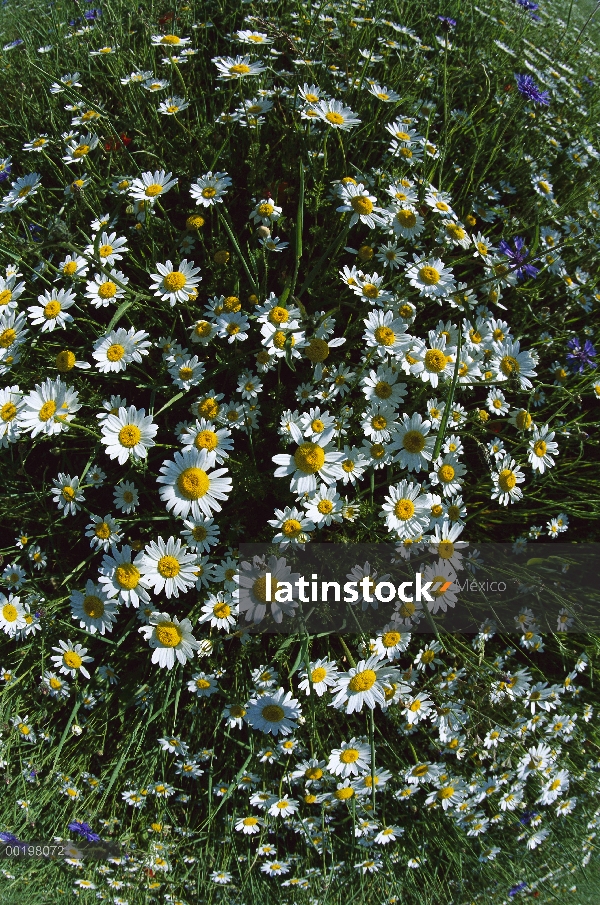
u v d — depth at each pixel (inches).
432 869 22.9
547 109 27.0
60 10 29.5
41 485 22.5
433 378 19.5
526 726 21.6
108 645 21.9
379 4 27.0
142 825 22.2
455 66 26.9
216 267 21.3
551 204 24.8
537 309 23.7
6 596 22.3
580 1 38.7
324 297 21.2
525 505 22.4
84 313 20.6
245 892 22.3
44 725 22.5
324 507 18.7
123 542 21.2
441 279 20.2
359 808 21.3
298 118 22.9
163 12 26.8
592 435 23.1
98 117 23.1
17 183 22.8
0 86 26.9
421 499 19.0
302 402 20.6
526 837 23.4
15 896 22.3
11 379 21.2
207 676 20.2
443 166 24.4
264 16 26.1
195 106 24.1
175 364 20.2
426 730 21.8
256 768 21.3
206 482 18.1
